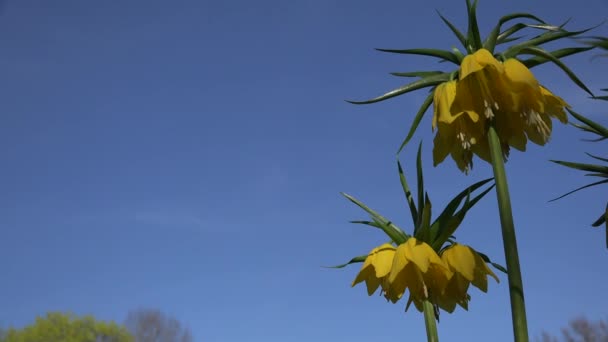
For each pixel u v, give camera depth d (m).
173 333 7.65
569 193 0.66
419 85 0.60
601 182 0.65
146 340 7.39
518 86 0.58
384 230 0.66
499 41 0.61
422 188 0.64
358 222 0.67
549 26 0.58
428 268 0.63
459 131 0.60
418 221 0.64
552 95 0.61
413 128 0.61
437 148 0.64
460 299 0.64
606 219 0.66
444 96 0.59
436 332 0.63
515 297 0.49
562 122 0.62
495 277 0.60
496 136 0.55
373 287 0.67
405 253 0.62
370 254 0.67
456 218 0.62
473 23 0.59
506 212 0.51
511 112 0.61
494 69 0.59
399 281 0.64
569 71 0.57
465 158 0.62
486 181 0.61
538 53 0.58
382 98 0.60
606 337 5.93
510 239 0.50
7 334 6.20
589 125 0.63
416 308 0.66
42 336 6.24
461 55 0.60
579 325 5.95
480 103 0.58
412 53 0.61
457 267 0.61
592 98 0.57
